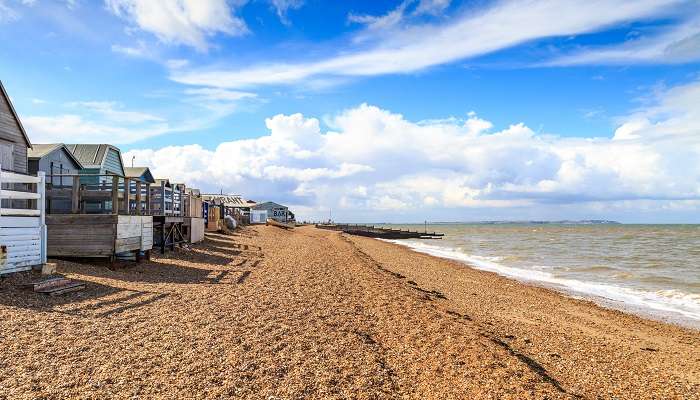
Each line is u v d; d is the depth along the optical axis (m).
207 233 33.34
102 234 14.19
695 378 8.97
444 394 6.61
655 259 36.31
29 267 11.52
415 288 17.42
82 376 6.00
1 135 18.06
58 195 15.57
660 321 14.41
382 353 8.19
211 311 10.01
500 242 67.69
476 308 14.70
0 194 10.62
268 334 8.59
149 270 14.99
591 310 15.80
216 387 6.02
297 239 41.91
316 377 6.70
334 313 10.86
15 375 5.86
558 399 6.79
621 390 8.00
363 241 58.22
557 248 51.72
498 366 7.98
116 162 31.20
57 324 8.07
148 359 6.80
